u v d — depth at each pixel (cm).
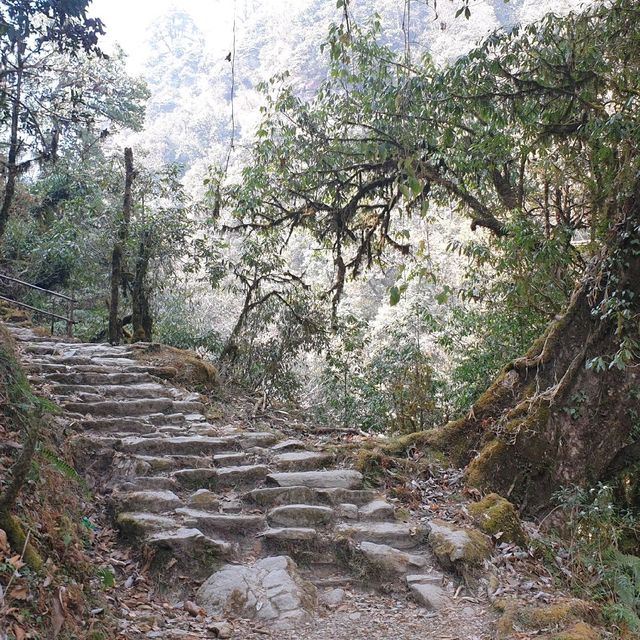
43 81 1303
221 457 670
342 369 1292
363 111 1145
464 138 1116
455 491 724
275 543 551
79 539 478
